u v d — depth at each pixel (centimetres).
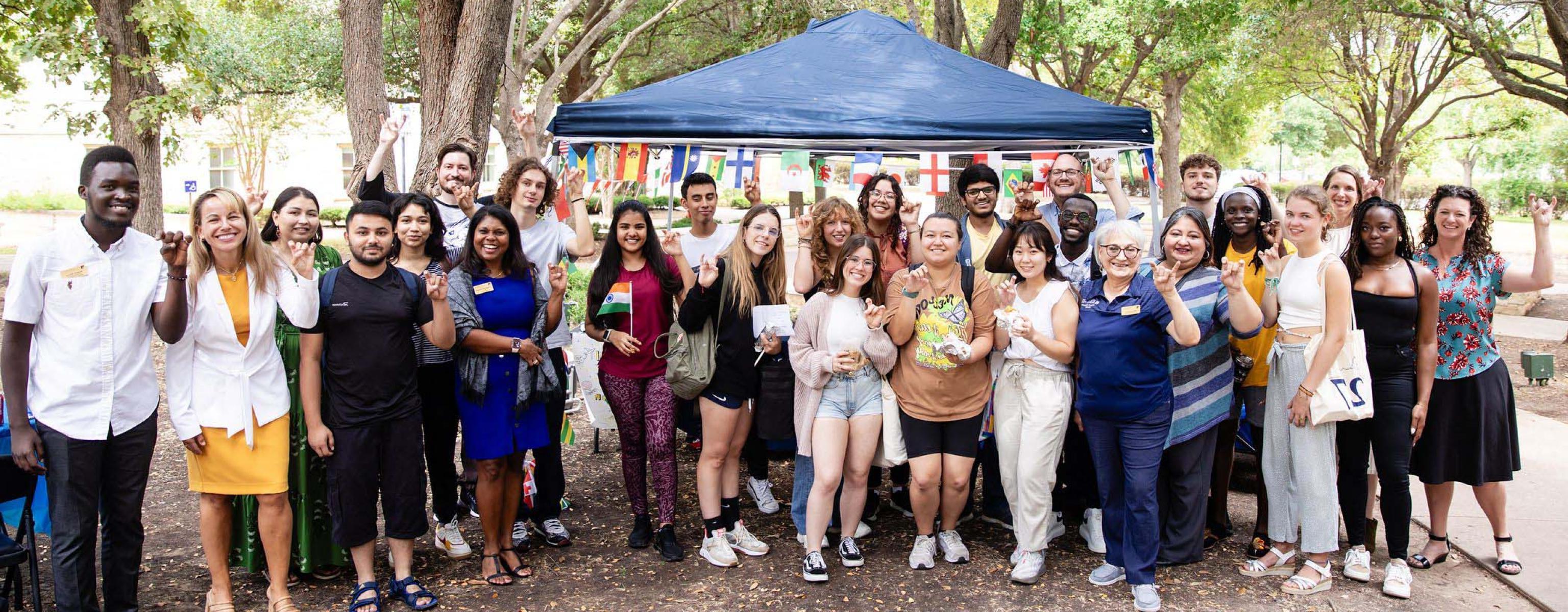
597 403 596
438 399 429
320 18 1864
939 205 930
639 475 455
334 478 376
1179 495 426
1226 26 1608
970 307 421
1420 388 402
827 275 453
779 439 445
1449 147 3819
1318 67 2138
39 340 337
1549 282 393
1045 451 409
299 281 356
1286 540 417
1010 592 410
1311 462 399
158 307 349
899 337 415
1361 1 1458
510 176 462
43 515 396
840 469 417
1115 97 2380
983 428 441
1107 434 402
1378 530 487
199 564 437
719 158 533
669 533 446
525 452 452
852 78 576
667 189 633
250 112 2598
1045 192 563
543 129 1636
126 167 337
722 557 436
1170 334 378
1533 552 441
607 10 1839
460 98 779
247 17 1942
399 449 385
